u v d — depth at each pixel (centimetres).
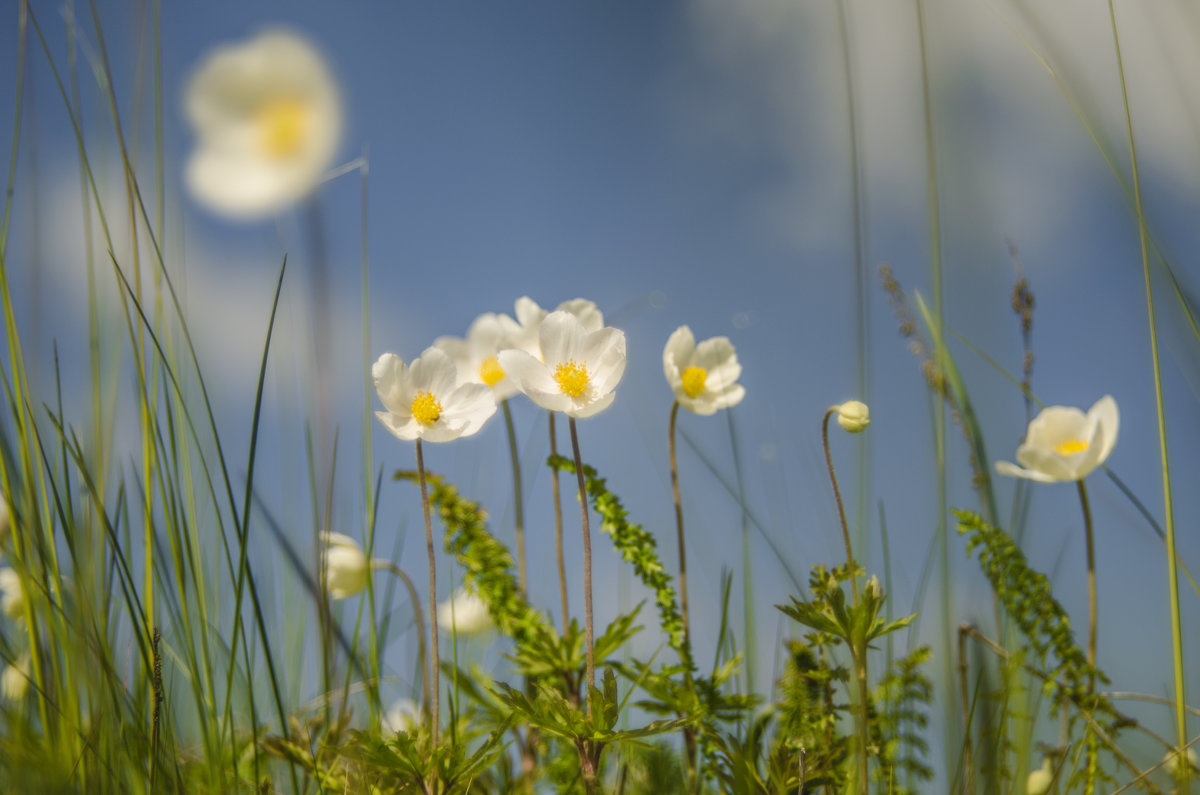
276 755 107
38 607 101
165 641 106
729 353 113
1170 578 100
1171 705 104
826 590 100
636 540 109
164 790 99
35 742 100
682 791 110
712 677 108
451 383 100
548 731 98
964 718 106
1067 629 103
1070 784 101
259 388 98
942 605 104
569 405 98
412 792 102
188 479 105
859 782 100
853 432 102
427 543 100
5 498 100
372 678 104
